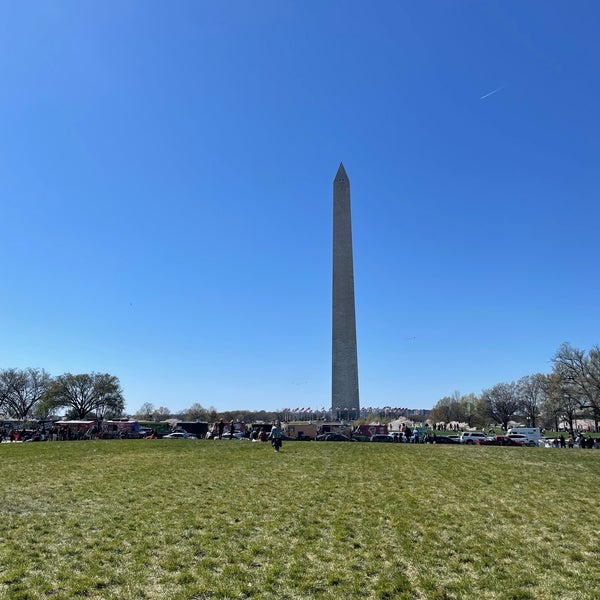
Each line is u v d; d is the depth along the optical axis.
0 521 15.73
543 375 122.00
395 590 10.98
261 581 11.38
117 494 19.72
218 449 36.03
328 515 16.62
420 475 24.17
